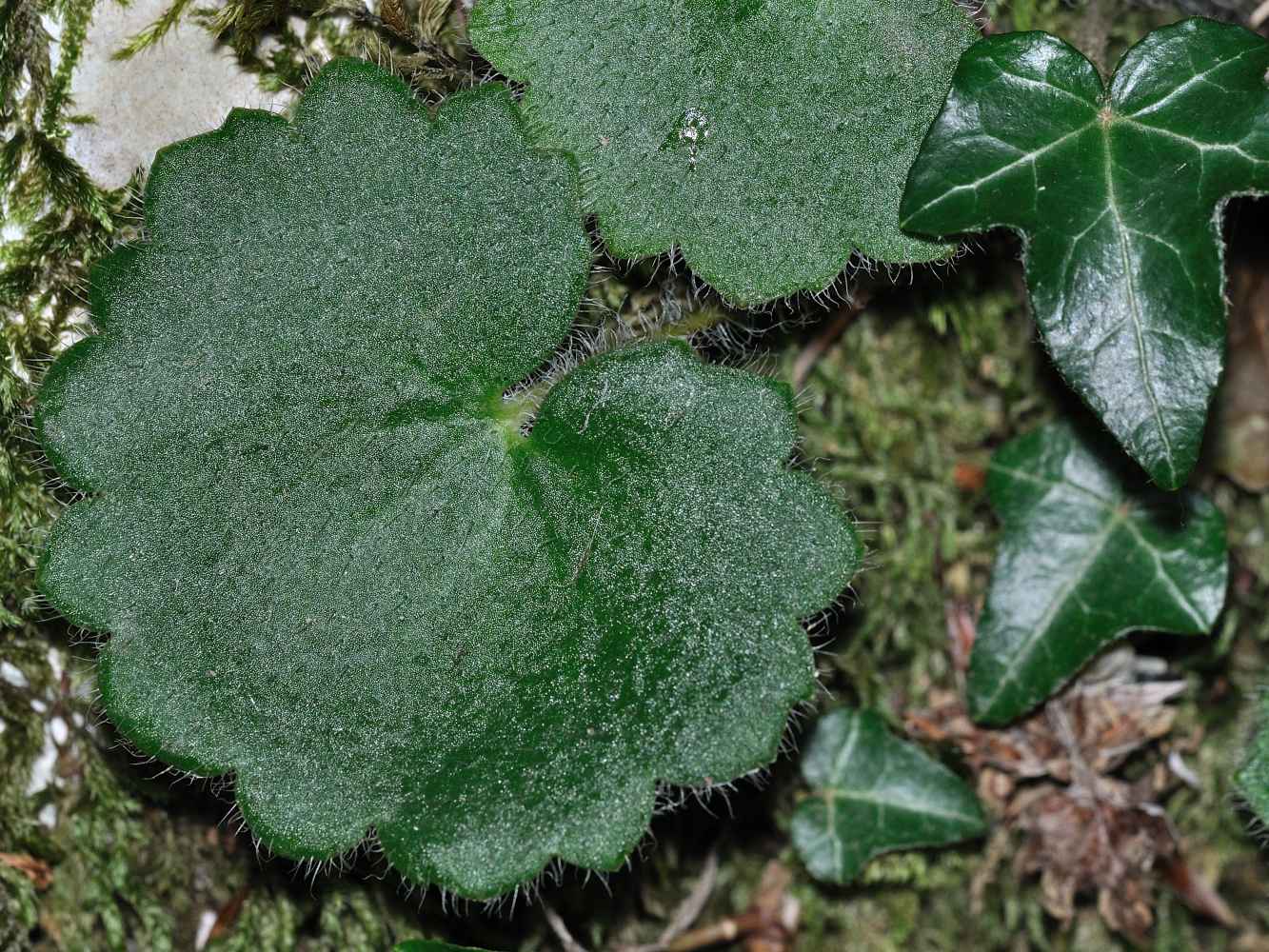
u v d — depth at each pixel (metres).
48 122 0.17
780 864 0.19
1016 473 0.18
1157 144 0.16
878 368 0.19
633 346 0.16
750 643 0.16
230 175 0.16
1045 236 0.16
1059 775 0.19
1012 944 0.19
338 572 0.16
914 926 0.19
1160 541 0.18
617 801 0.16
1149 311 0.16
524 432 0.17
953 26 0.17
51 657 0.17
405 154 0.16
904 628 0.19
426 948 0.17
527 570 0.16
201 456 0.16
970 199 0.16
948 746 0.19
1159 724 0.19
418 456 0.16
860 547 0.16
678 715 0.16
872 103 0.17
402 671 0.16
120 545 0.16
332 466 0.16
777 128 0.17
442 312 0.16
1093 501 0.18
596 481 0.16
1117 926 0.19
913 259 0.17
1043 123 0.16
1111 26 0.18
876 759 0.19
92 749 0.17
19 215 0.17
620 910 0.19
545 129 0.17
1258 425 0.19
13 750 0.17
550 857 0.16
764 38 0.17
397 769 0.16
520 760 0.16
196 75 0.17
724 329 0.18
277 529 0.16
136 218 0.17
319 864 0.17
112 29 0.17
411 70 0.17
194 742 0.16
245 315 0.16
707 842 0.19
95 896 0.17
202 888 0.18
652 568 0.16
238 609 0.16
